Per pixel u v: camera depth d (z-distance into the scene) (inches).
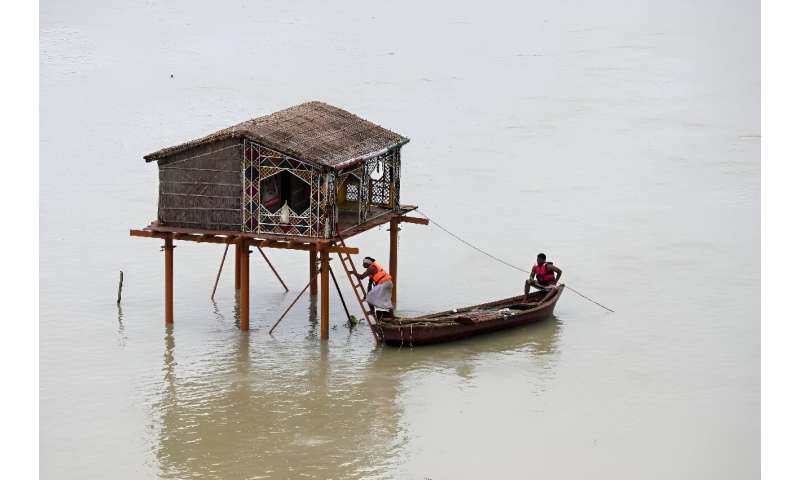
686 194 5236.2
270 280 4128.9
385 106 6747.1
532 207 5049.2
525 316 3609.7
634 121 6496.1
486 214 4945.9
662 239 4601.4
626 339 3528.5
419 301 3880.4
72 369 3245.6
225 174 3366.1
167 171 3440.0
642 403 3034.0
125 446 2746.1
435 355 3388.3
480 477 2591.0
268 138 3297.2
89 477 2576.3
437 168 5639.8
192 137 6013.8
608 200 5147.6
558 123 6446.9
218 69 7460.6
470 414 2955.2
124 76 7199.8
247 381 3159.5
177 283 4092.0
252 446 2743.6
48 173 5428.2
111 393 3073.3
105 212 4918.8
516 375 3228.3
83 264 4274.1
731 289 4005.9
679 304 3855.8
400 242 4594.0
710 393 3100.4
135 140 5969.5
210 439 2785.4
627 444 2778.1
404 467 2640.3
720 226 4771.2
